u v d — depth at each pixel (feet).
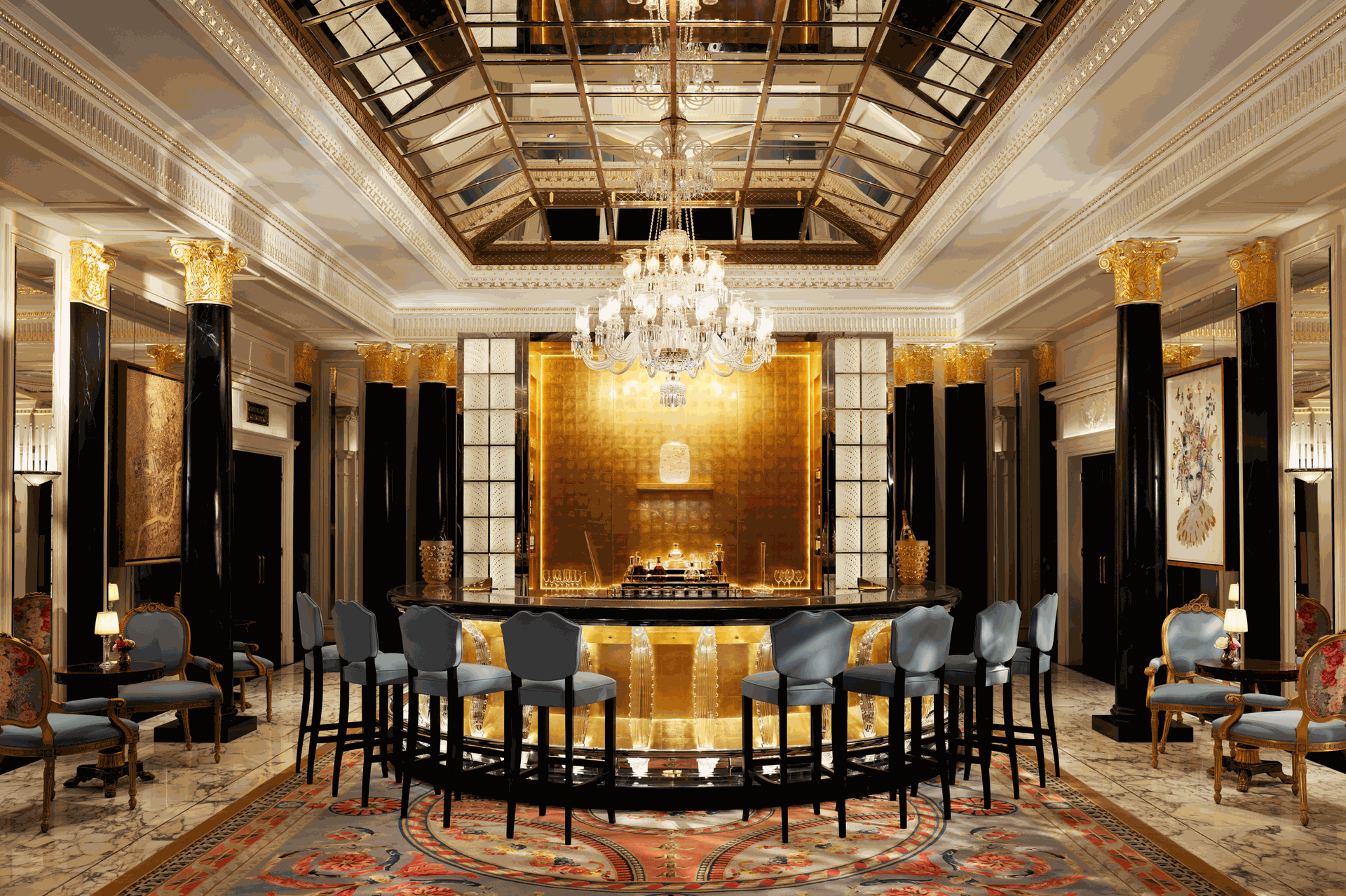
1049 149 21.21
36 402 21.65
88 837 16.58
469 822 17.52
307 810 18.22
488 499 35.06
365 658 18.51
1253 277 23.63
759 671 19.49
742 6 18.92
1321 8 15.08
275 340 35.83
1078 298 29.66
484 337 34.96
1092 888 14.29
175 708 21.48
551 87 22.35
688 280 22.61
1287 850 15.89
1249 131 17.76
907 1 18.33
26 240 21.18
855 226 32.45
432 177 26.35
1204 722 25.36
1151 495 23.32
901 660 17.39
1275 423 23.13
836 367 35.29
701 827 17.22
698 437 38.88
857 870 15.07
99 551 23.85
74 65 16.38
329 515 38.99
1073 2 16.55
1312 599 21.79
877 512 34.83
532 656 16.78
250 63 17.28
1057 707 28.17
